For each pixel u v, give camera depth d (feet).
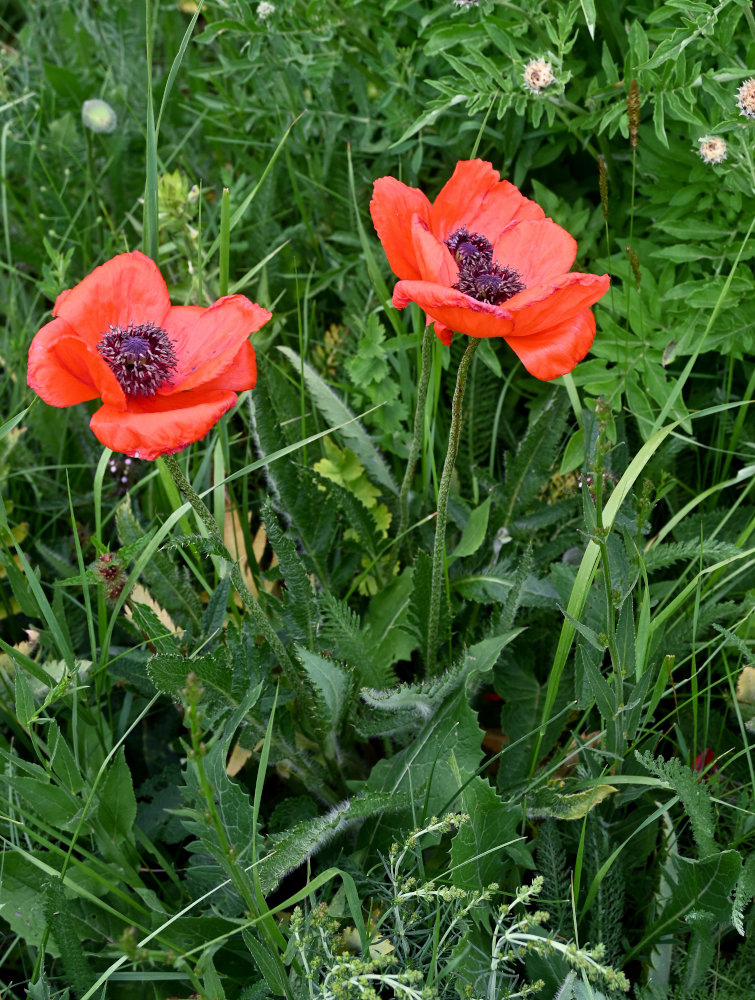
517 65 4.33
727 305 4.31
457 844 3.80
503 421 4.63
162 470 4.14
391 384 4.49
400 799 3.86
